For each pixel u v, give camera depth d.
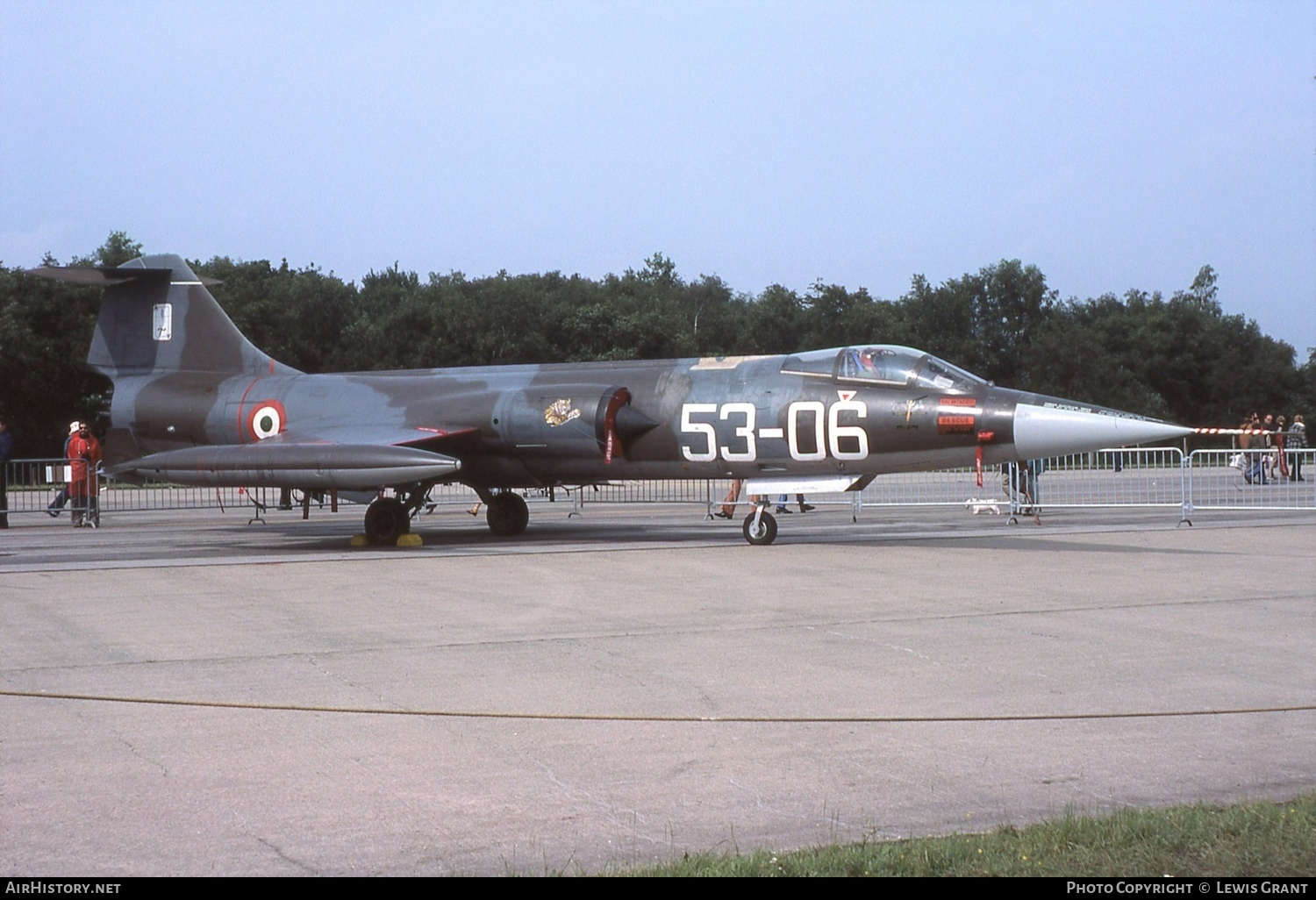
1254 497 28.31
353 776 5.79
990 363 72.94
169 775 5.82
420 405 18.64
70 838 4.95
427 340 56.31
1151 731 6.55
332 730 6.64
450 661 8.49
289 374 20.73
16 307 49.41
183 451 17.72
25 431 49.56
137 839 4.94
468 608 11.00
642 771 5.88
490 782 5.70
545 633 9.60
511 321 57.69
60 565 14.98
